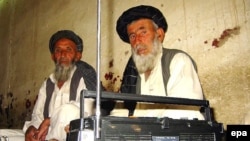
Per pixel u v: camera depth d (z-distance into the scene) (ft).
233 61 7.47
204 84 7.96
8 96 16.62
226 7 7.82
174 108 6.83
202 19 8.29
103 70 10.78
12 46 17.13
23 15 16.65
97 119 3.95
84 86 10.99
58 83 11.57
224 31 7.77
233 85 7.39
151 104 7.44
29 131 9.04
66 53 12.16
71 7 13.01
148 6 9.53
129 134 4.13
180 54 8.04
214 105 7.67
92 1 11.94
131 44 9.39
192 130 4.69
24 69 15.65
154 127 4.34
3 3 18.90
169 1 9.17
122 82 9.70
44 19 14.74
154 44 8.85
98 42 4.35
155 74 8.16
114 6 10.81
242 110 7.13
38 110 11.32
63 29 13.14
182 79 7.25
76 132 4.03
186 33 8.59
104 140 3.94
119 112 7.88
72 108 7.89
